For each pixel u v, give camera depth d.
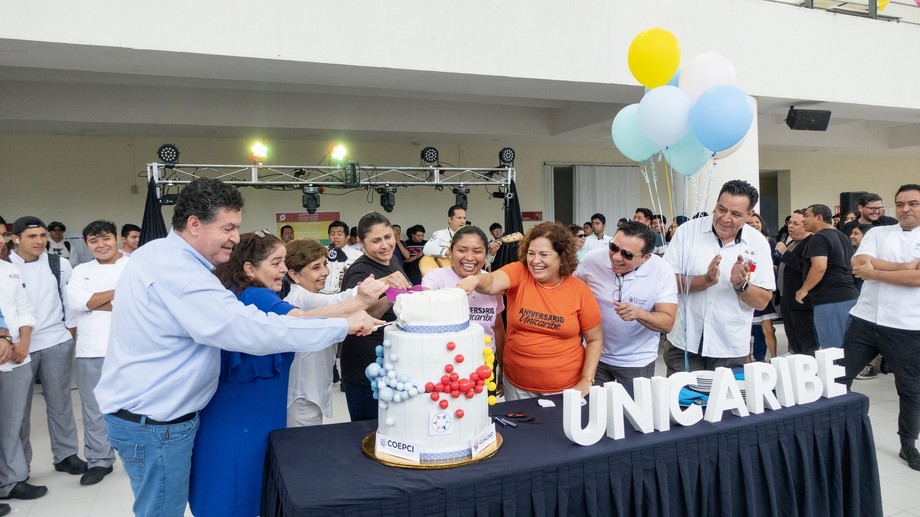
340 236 5.77
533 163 9.45
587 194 9.77
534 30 4.63
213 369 1.56
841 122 8.59
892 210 11.95
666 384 1.78
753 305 2.50
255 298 1.72
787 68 5.50
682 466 1.73
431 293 1.58
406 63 4.30
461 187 6.23
